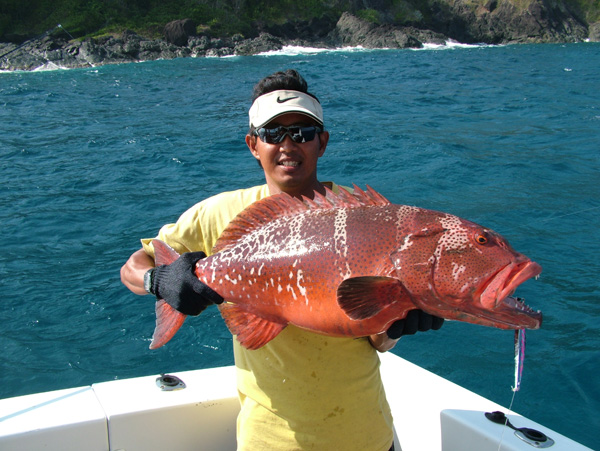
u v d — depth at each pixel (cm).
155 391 277
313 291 197
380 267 193
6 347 536
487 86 2397
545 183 1025
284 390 215
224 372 297
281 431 216
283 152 220
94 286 663
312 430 214
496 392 442
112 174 1174
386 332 200
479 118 1705
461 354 495
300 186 228
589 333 521
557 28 5219
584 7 5428
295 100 216
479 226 194
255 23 4559
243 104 2056
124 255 759
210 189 1059
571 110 1798
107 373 495
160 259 229
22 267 722
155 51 3984
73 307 614
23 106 2092
